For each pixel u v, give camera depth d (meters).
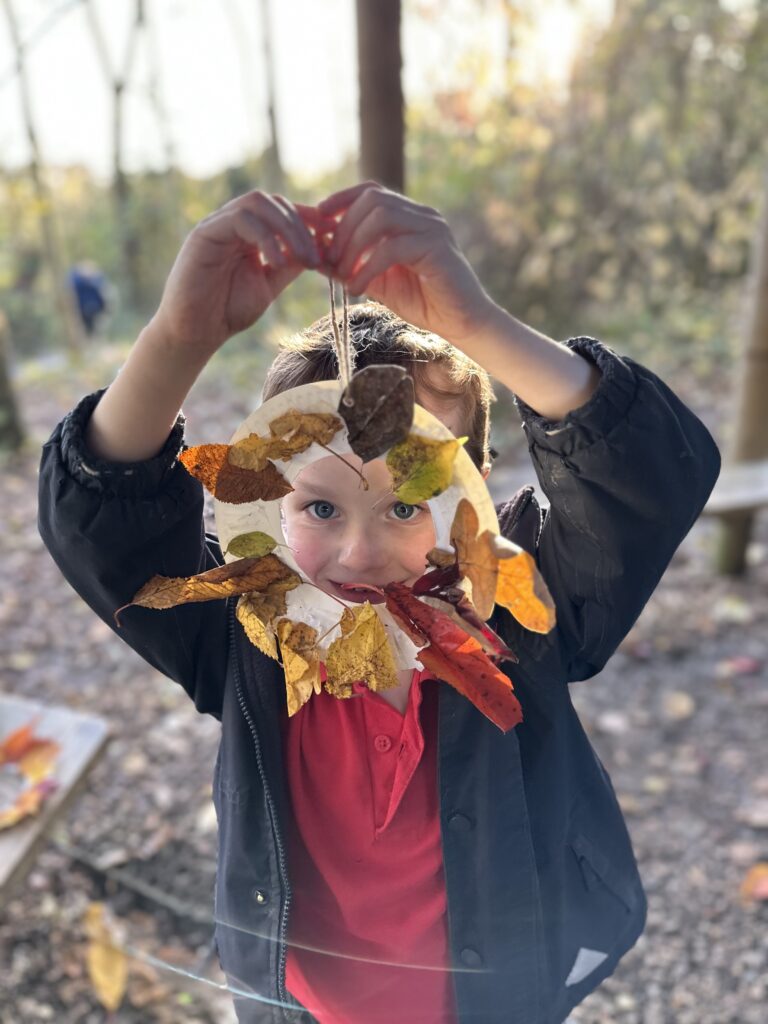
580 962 1.04
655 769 2.41
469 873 0.91
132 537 0.83
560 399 0.78
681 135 5.66
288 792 0.94
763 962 1.86
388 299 0.75
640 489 0.78
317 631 0.79
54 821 1.67
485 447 0.95
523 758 0.93
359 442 0.70
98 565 0.84
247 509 0.79
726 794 2.31
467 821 0.90
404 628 0.77
